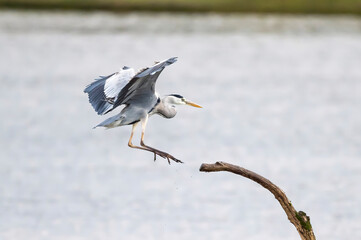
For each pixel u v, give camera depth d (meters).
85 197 14.96
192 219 13.83
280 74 31.58
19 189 15.34
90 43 37.78
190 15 46.06
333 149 19.25
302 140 20.12
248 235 13.08
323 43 39.56
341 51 37.59
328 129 21.50
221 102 25.39
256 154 18.67
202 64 33.47
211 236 12.96
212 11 46.88
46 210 14.08
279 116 23.28
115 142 19.84
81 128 21.25
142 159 18.16
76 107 24.05
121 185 15.70
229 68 32.72
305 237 7.88
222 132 21.00
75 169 16.98
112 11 46.59
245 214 14.12
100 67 31.91
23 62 32.69
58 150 18.62
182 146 19.44
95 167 17.25
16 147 18.86
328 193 15.47
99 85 7.42
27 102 24.56
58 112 23.16
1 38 38.16
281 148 19.25
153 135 20.72
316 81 30.06
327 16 46.59
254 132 21.08
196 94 26.78
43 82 28.42
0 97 25.31
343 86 29.00
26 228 13.16
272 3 48.38
